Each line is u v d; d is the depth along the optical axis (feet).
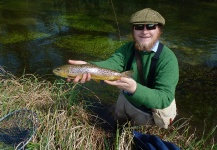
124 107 4.61
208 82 6.91
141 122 4.51
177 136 4.47
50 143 3.84
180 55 8.65
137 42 3.82
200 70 7.61
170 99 3.57
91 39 9.87
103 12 14.08
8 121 4.15
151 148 3.64
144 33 3.69
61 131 4.07
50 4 15.71
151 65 3.83
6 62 7.63
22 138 3.83
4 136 3.87
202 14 13.94
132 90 3.34
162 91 3.55
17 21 11.78
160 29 3.88
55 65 7.59
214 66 7.88
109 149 4.20
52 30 10.79
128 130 4.38
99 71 3.46
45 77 6.76
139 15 3.69
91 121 4.88
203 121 5.29
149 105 3.46
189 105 5.87
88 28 11.21
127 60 4.19
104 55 8.41
